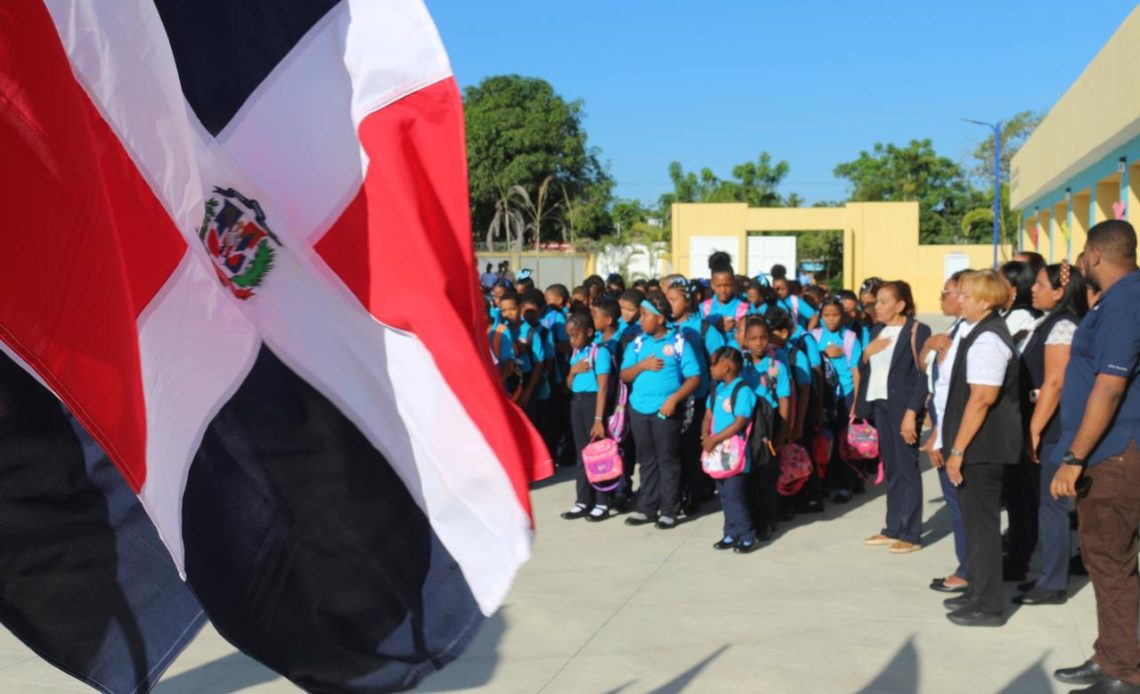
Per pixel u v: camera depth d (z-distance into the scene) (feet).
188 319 7.93
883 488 31.35
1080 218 68.49
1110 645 15.29
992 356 17.72
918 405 22.84
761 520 24.91
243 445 8.14
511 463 8.02
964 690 15.74
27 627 7.93
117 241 7.20
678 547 24.22
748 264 123.44
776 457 24.79
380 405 8.21
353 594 8.25
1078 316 19.03
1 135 6.55
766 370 24.71
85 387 6.98
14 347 6.65
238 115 8.11
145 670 8.18
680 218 123.85
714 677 16.38
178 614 8.29
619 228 145.38
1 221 6.56
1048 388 18.72
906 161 172.76
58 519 7.99
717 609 19.66
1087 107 55.47
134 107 7.55
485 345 8.36
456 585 8.16
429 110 8.23
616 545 24.48
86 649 8.07
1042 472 19.52
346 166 8.14
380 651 8.19
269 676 16.81
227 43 8.15
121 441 7.19
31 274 6.70
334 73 8.17
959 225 171.01
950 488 20.33
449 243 8.18
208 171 8.01
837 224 125.70
